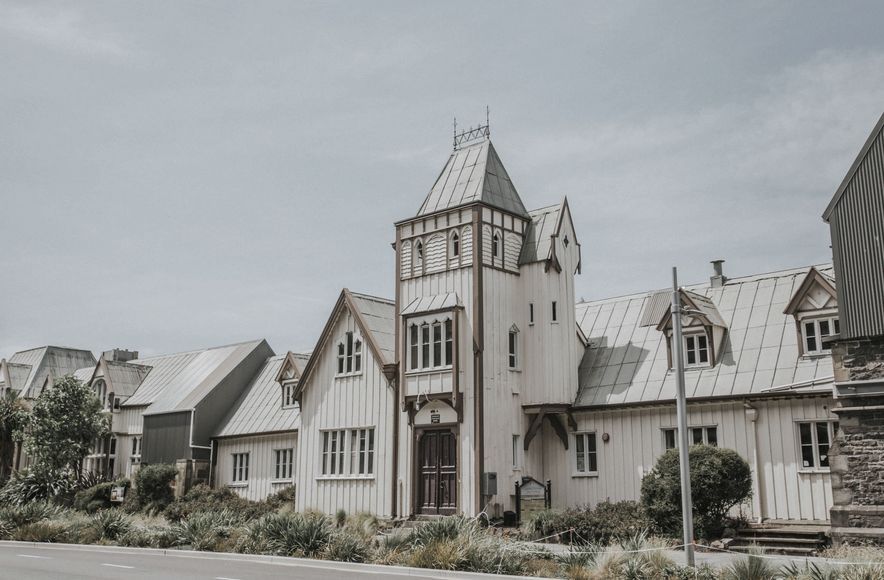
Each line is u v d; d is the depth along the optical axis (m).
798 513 24.75
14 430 49.50
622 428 29.09
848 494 20.84
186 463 41.31
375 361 32.88
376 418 32.41
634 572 16.17
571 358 30.95
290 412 39.78
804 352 26.41
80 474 46.41
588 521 23.94
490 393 29.48
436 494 29.78
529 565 18.08
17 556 21.92
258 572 17.86
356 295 34.84
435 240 31.75
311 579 16.28
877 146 22.44
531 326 31.11
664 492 22.81
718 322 28.55
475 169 32.41
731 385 26.94
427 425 30.38
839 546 20.17
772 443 25.67
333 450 34.22
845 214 22.62
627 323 32.53
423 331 31.23
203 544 24.09
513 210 32.28
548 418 30.64
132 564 19.75
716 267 32.31
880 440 20.62
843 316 22.14
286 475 38.84
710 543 21.89
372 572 18.39
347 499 32.84
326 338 35.25
